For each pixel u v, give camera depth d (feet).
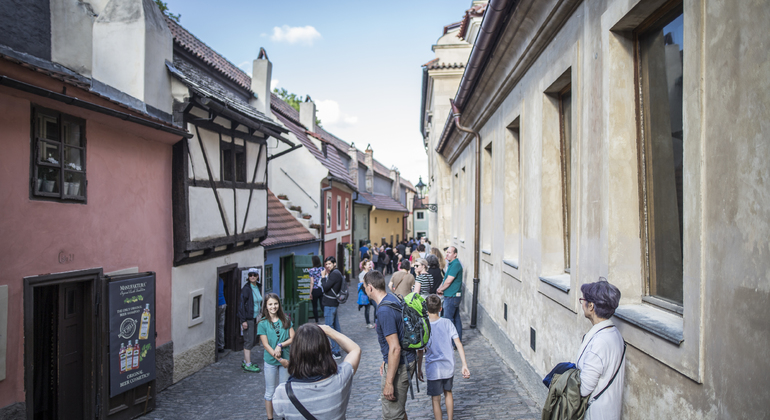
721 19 7.73
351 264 93.97
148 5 26.30
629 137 12.06
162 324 26.32
